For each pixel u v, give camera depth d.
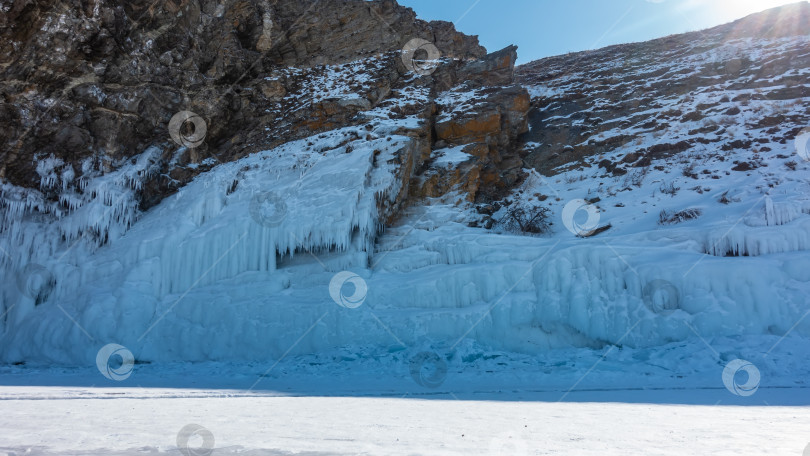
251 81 25.89
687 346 10.58
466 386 9.17
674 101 24.30
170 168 22.14
